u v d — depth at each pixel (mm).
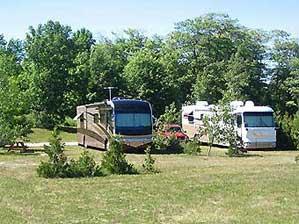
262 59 77625
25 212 14312
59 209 14703
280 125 39906
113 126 34531
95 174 22359
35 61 67875
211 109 37156
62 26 70812
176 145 36125
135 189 18188
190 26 78750
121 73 69750
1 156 32562
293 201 15523
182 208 14664
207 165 26422
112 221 13070
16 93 38562
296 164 26547
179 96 72062
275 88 75562
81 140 42656
